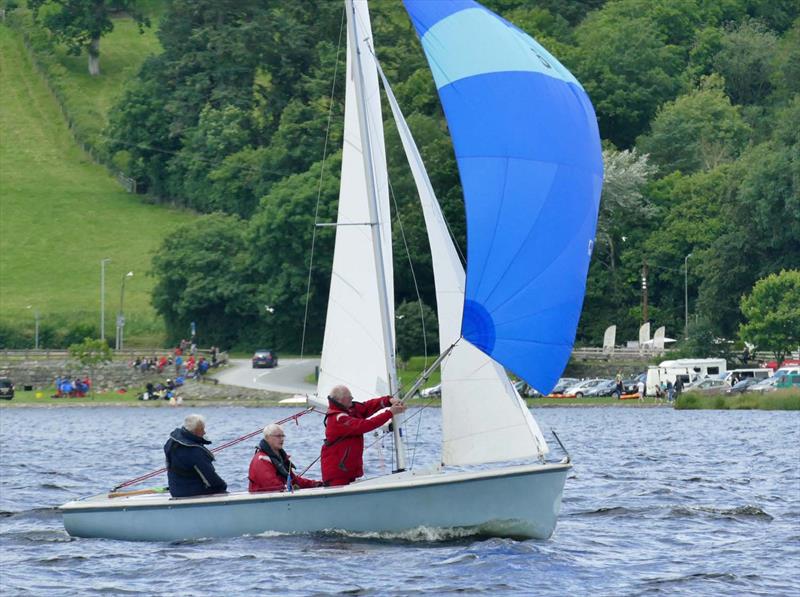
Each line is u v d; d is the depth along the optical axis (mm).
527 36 75688
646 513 91812
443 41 74438
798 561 73000
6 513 95125
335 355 78312
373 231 77188
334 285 78438
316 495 74938
